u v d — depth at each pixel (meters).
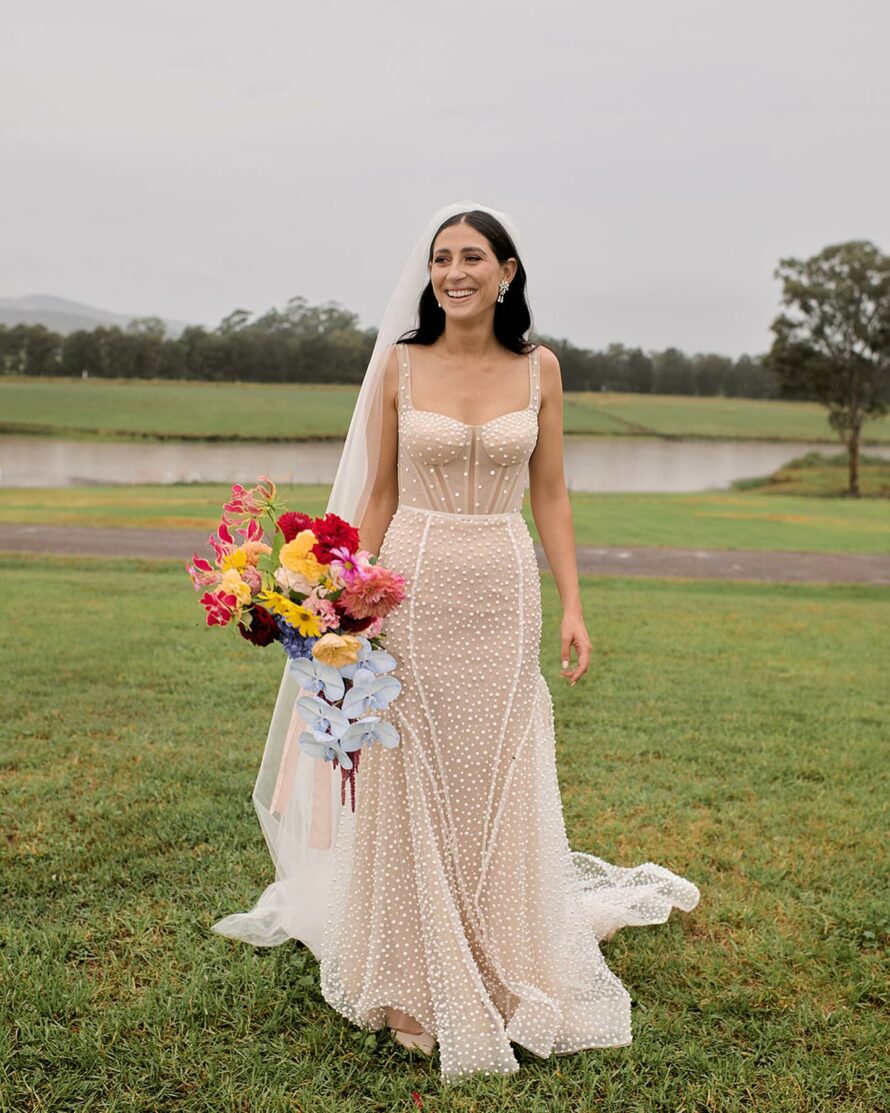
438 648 3.02
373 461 3.22
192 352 85.81
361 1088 2.77
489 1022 2.87
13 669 7.04
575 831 4.50
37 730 5.68
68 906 3.64
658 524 22.45
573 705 6.65
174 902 3.70
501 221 3.02
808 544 19.50
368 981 3.01
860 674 7.97
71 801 4.60
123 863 4.01
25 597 10.02
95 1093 2.69
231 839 4.26
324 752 2.90
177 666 7.26
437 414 3.04
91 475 38.59
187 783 4.86
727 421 69.69
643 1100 2.72
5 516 19.00
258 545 2.89
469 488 3.03
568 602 3.31
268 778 3.56
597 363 87.12
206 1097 2.67
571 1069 2.87
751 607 11.38
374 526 3.26
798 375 43.94
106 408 61.75
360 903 3.09
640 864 4.15
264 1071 2.78
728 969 3.36
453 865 3.05
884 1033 3.01
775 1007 3.14
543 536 3.38
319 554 2.78
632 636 9.25
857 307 42.28
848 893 3.92
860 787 5.16
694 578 14.18
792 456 55.72
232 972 3.21
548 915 3.11
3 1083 2.70
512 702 3.07
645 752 5.70
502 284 3.07
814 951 3.46
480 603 3.03
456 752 3.04
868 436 64.62
